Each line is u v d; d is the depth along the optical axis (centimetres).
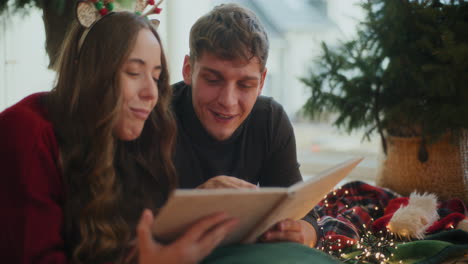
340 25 267
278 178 133
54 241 85
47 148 89
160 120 111
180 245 74
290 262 85
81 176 92
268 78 294
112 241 93
